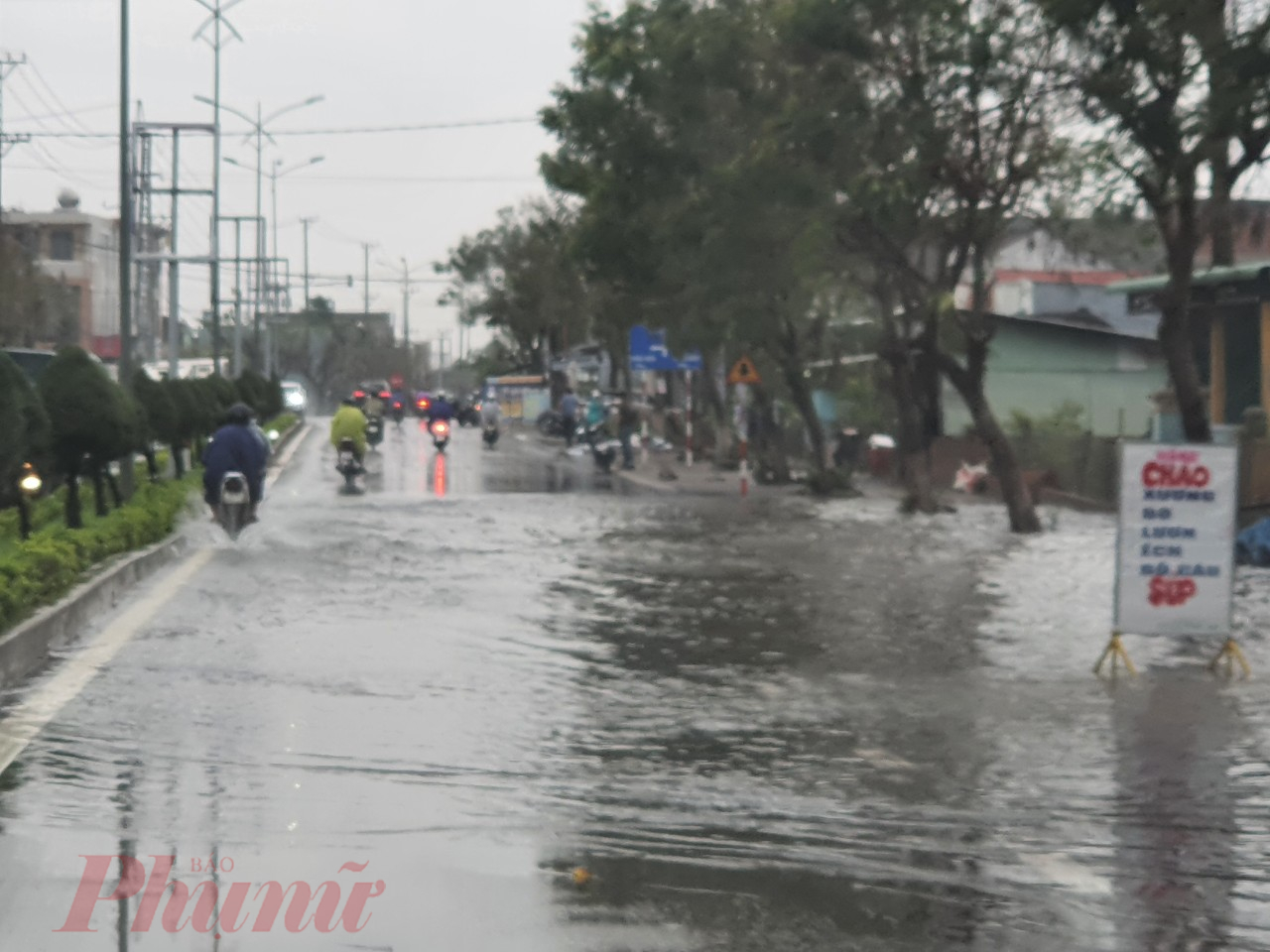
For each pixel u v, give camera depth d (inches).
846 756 520.7
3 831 407.2
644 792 464.1
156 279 4079.7
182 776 470.0
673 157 1951.3
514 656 713.6
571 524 1531.7
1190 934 343.0
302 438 3412.9
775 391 2476.6
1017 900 365.1
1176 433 1766.7
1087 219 1535.4
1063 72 1240.2
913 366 1963.6
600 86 1996.8
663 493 2069.4
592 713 585.3
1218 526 697.6
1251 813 453.1
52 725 543.8
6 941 326.6
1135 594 694.5
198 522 1418.6
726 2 1790.1
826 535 1439.5
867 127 1395.2
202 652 711.7
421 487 2116.1
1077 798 466.6
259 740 524.4
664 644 764.0
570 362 4606.3
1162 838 424.5
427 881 371.6
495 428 3348.9
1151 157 1164.5
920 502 1758.1
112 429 1160.2
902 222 1493.6
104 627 789.2
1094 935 341.1
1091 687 658.2
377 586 979.3
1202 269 1817.2
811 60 1423.5
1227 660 700.7
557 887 368.8
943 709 605.6
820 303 2001.7
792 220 1594.5
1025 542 1369.3
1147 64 1114.1
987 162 1444.4
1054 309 2827.3
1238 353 1999.3
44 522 1252.5
